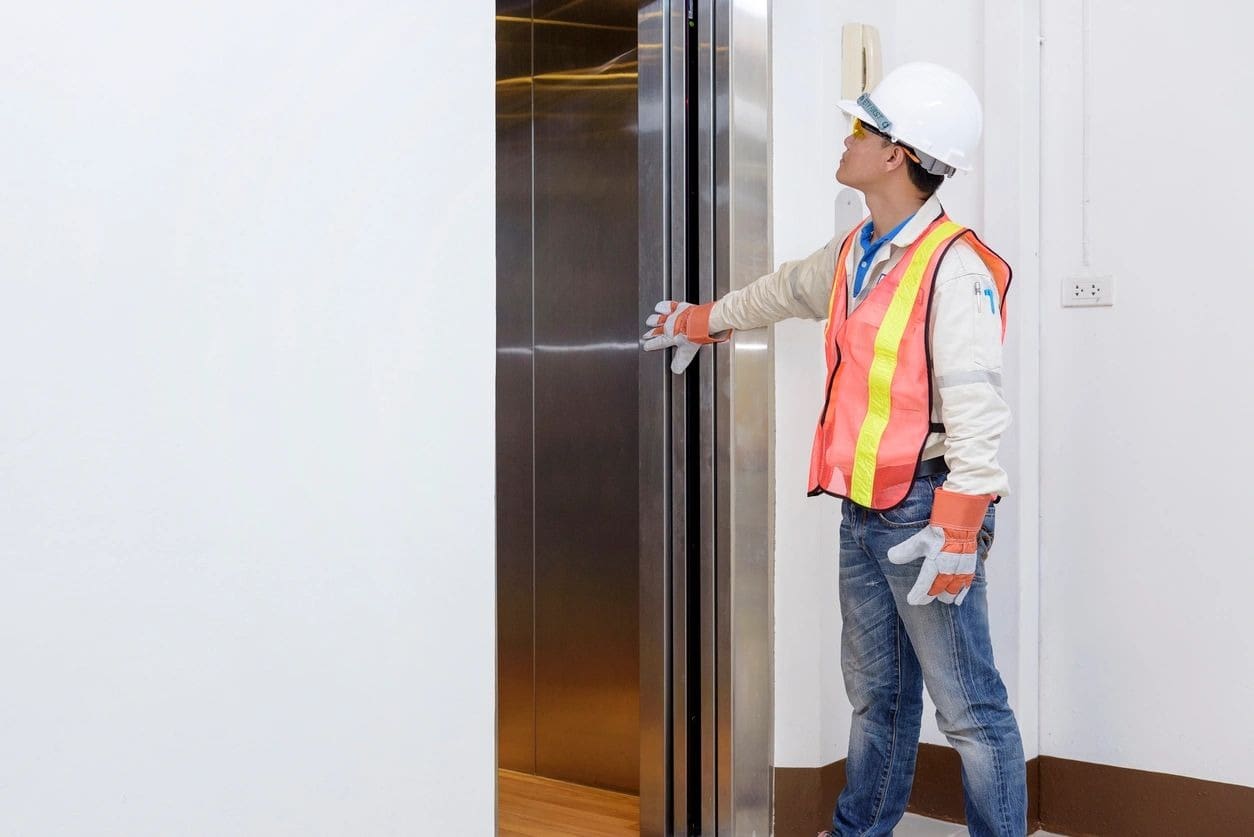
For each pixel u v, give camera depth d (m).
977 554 1.99
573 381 2.79
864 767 2.20
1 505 1.19
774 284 2.27
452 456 1.66
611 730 2.77
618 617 2.73
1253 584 2.56
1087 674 2.76
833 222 2.55
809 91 2.51
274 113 1.44
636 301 2.66
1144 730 2.69
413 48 1.60
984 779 2.01
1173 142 2.65
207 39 1.37
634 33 2.65
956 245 1.97
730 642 2.45
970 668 2.00
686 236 2.50
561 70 2.80
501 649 2.96
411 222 1.60
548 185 2.83
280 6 1.44
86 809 1.26
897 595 2.03
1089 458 2.76
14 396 1.20
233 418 1.39
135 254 1.30
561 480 2.83
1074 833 2.76
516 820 2.58
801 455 2.53
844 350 2.07
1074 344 2.77
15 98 1.21
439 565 1.64
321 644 1.49
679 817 2.49
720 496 2.47
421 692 1.62
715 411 2.49
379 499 1.56
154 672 1.32
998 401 1.91
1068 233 2.78
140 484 1.31
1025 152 2.77
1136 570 2.70
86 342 1.26
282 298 1.44
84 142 1.26
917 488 1.98
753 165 2.46
